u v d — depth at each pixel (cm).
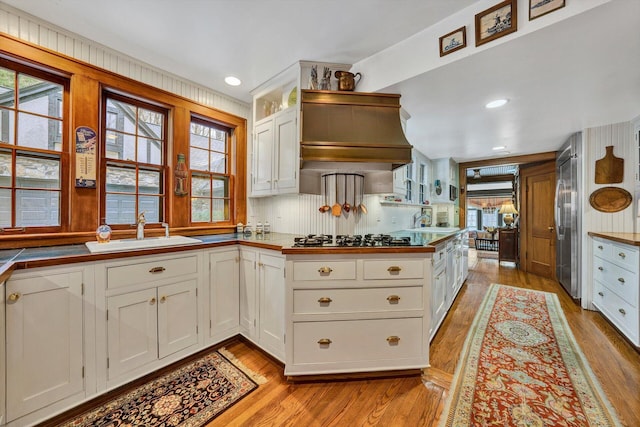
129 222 219
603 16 127
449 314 276
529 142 354
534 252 457
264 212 307
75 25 173
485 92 206
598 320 260
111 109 210
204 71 228
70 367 139
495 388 160
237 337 223
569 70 175
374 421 137
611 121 272
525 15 141
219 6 155
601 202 285
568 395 152
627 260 217
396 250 170
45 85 180
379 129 202
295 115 222
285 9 157
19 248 164
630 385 161
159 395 155
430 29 175
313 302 169
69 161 186
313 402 151
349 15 162
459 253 354
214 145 279
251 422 136
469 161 494
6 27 159
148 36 183
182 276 186
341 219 238
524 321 257
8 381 120
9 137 168
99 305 149
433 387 163
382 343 171
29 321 126
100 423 135
